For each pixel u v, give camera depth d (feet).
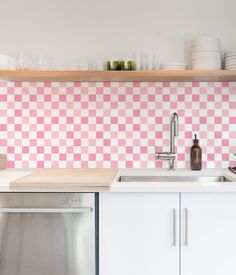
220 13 8.05
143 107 8.12
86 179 6.24
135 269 6.01
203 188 5.88
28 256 6.10
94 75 7.18
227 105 8.06
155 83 8.11
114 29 8.11
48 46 8.15
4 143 8.22
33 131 8.20
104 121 8.16
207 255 5.98
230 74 7.01
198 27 8.07
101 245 6.03
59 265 6.07
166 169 8.03
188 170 7.90
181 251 5.98
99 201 6.04
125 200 6.00
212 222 5.97
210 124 8.10
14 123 8.20
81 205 6.02
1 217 6.10
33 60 8.15
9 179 6.57
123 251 6.02
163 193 5.97
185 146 8.13
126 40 8.11
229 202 5.96
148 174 7.72
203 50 7.23
